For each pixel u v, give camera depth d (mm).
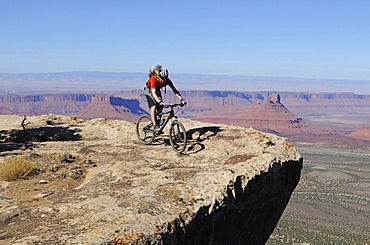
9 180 6863
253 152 8445
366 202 172000
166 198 5602
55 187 6566
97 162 8289
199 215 5352
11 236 4184
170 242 4625
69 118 14094
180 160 8352
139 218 4734
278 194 8078
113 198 5520
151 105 9117
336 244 111750
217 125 11195
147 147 9586
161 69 8820
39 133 11547
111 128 12078
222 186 6145
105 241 4027
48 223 4562
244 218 6824
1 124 12727
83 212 4930
